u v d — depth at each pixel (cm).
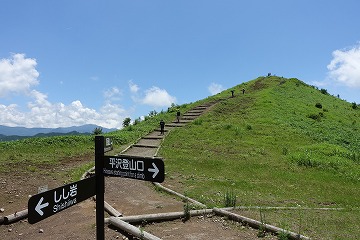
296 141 2856
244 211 1050
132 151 2492
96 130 3378
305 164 2195
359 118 4997
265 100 4547
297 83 6781
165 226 895
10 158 2022
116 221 853
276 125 3375
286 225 902
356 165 2297
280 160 2247
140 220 904
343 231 910
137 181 1591
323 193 1655
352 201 1554
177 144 2662
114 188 1430
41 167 1802
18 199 1174
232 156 2284
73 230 863
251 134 3022
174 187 1485
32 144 2481
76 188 410
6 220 934
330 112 4781
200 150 2450
